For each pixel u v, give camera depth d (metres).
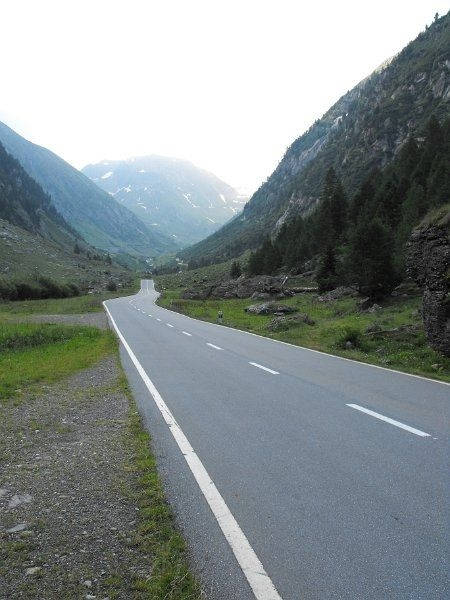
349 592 3.24
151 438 7.07
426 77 169.62
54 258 169.50
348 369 13.87
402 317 28.12
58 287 87.06
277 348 19.22
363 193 85.69
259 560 3.68
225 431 7.41
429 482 5.21
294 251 85.25
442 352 15.37
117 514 4.51
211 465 5.86
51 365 14.91
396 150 150.50
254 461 5.99
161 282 147.75
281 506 4.64
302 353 17.64
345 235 74.94
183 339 22.83
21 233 185.38
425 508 4.55
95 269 180.38
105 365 15.09
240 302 60.59
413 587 3.29
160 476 5.49
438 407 9.00
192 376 12.71
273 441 6.84
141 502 4.77
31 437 7.21
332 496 4.86
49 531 4.16
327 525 4.23
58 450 6.54
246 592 3.27
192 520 4.38
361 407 9.00
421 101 160.75
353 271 40.66
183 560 3.68
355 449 6.43
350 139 196.12
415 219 54.16
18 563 3.63
